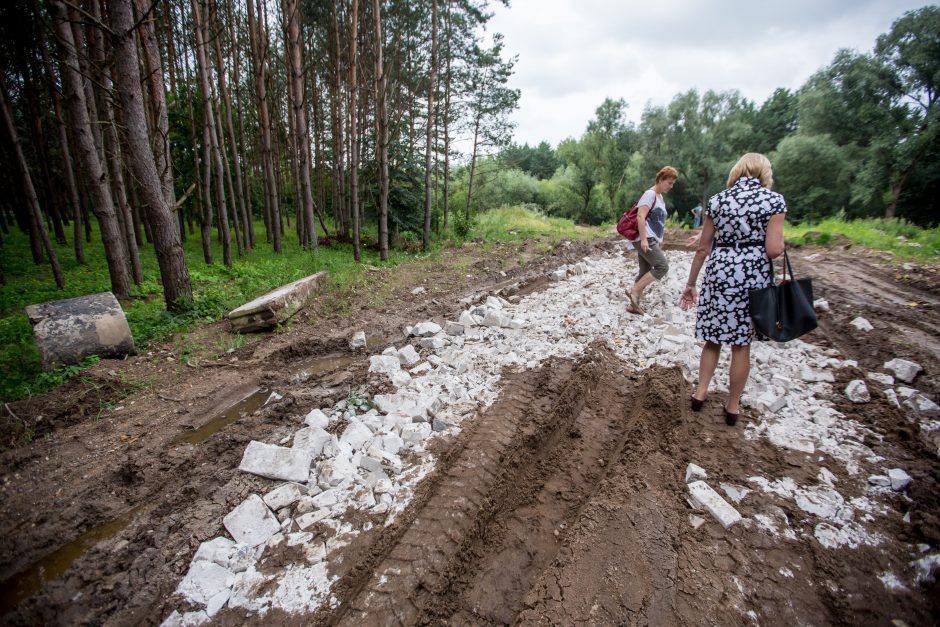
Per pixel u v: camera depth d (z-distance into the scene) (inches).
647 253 203.3
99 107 416.2
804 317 110.1
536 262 421.7
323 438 125.9
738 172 122.4
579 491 109.5
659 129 1485.0
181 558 92.1
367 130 751.1
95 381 172.2
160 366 193.9
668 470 111.3
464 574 88.4
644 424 130.3
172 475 119.1
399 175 624.1
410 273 392.8
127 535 98.7
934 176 995.9
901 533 92.1
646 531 93.4
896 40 1010.1
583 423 136.6
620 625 74.8
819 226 552.4
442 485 109.6
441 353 187.8
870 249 391.9
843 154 1133.7
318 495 107.3
